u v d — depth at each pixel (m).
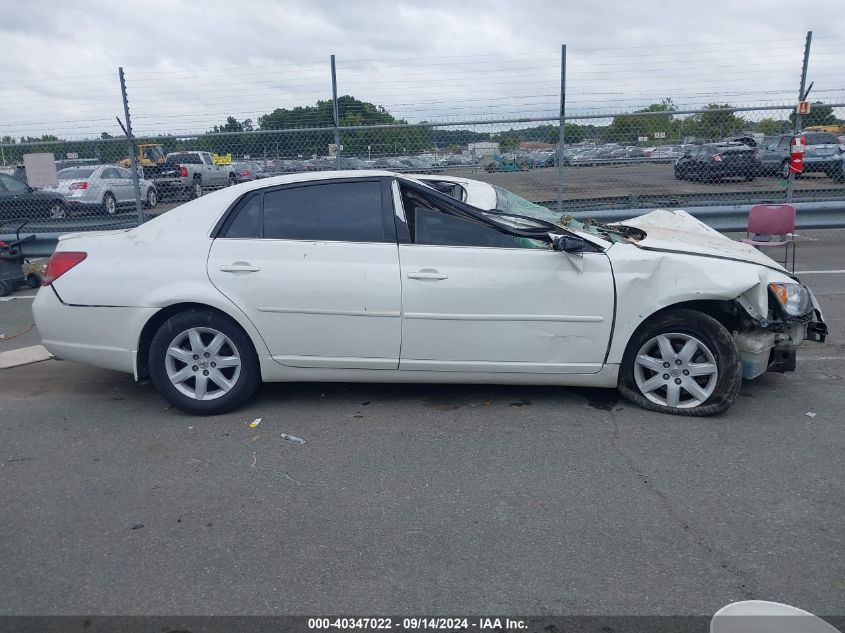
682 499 3.86
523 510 3.78
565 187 12.24
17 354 6.69
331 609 3.02
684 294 4.77
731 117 12.26
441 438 4.68
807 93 11.45
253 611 3.01
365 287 4.82
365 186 4.99
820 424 4.80
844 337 6.79
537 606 3.02
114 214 14.12
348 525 3.66
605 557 3.35
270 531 3.62
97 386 5.84
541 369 4.93
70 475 4.25
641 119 12.05
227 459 4.43
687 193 12.38
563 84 11.70
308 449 4.55
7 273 9.71
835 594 3.06
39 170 11.16
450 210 4.93
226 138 12.12
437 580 3.20
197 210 5.07
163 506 3.88
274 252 4.89
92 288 4.99
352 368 4.99
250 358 5.02
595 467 4.24
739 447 4.48
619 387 5.08
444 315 4.82
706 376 4.90
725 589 3.11
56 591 3.16
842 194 12.39
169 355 5.02
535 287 4.80
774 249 11.54
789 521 3.63
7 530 3.66
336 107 11.85
